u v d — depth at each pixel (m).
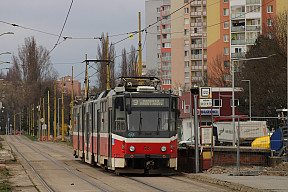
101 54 143.50
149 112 38.12
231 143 62.91
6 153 76.81
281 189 27.14
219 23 166.50
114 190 28.94
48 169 47.09
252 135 53.34
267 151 41.03
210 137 39.84
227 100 132.12
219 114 122.50
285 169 37.75
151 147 37.66
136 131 37.66
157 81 43.03
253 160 40.81
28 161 60.81
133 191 28.30
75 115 60.41
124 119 37.94
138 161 38.72
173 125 38.69
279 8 164.62
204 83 171.50
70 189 29.81
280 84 103.75
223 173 37.94
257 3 168.88
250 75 118.38
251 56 120.94
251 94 117.31
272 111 108.62
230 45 173.50
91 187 30.84
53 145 119.81
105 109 41.75
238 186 29.05
